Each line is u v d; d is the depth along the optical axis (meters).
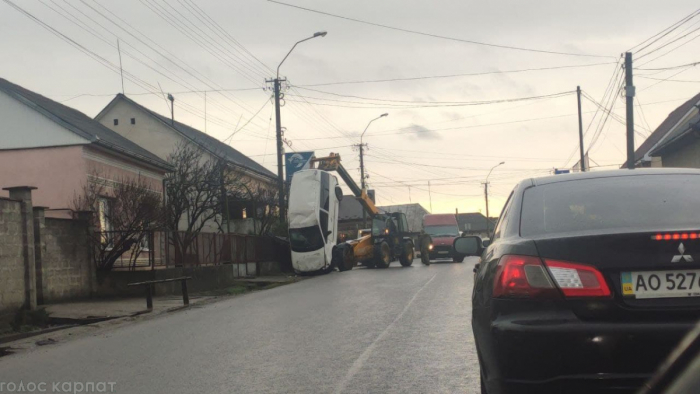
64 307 15.27
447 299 13.32
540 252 3.67
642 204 4.17
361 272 27.17
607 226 3.98
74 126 22.45
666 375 3.29
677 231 3.50
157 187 27.70
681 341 3.29
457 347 7.73
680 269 3.45
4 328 12.13
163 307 15.04
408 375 6.37
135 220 18.98
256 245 28.69
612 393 3.36
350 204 73.12
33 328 12.39
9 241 14.01
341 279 22.56
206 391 6.09
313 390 5.93
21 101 22.66
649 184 4.43
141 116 39.81
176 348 8.76
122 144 26.28
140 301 16.73
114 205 19.33
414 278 20.73
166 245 19.45
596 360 3.35
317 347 8.16
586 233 3.67
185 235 20.70
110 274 18.61
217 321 11.73
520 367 3.49
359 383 6.12
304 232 27.41
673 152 29.50
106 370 7.43
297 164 39.03
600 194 4.38
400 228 32.44
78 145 22.33
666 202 4.16
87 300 17.30
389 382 6.12
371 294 15.38
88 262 18.22
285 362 7.28
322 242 27.33
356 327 9.79
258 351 8.09
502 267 3.77
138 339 9.97
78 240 17.88
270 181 43.53
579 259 3.56
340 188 30.06
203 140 43.75
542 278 3.58
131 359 8.09
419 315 10.89
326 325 10.19
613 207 4.19
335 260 28.59
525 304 3.58
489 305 3.78
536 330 3.46
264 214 34.72
